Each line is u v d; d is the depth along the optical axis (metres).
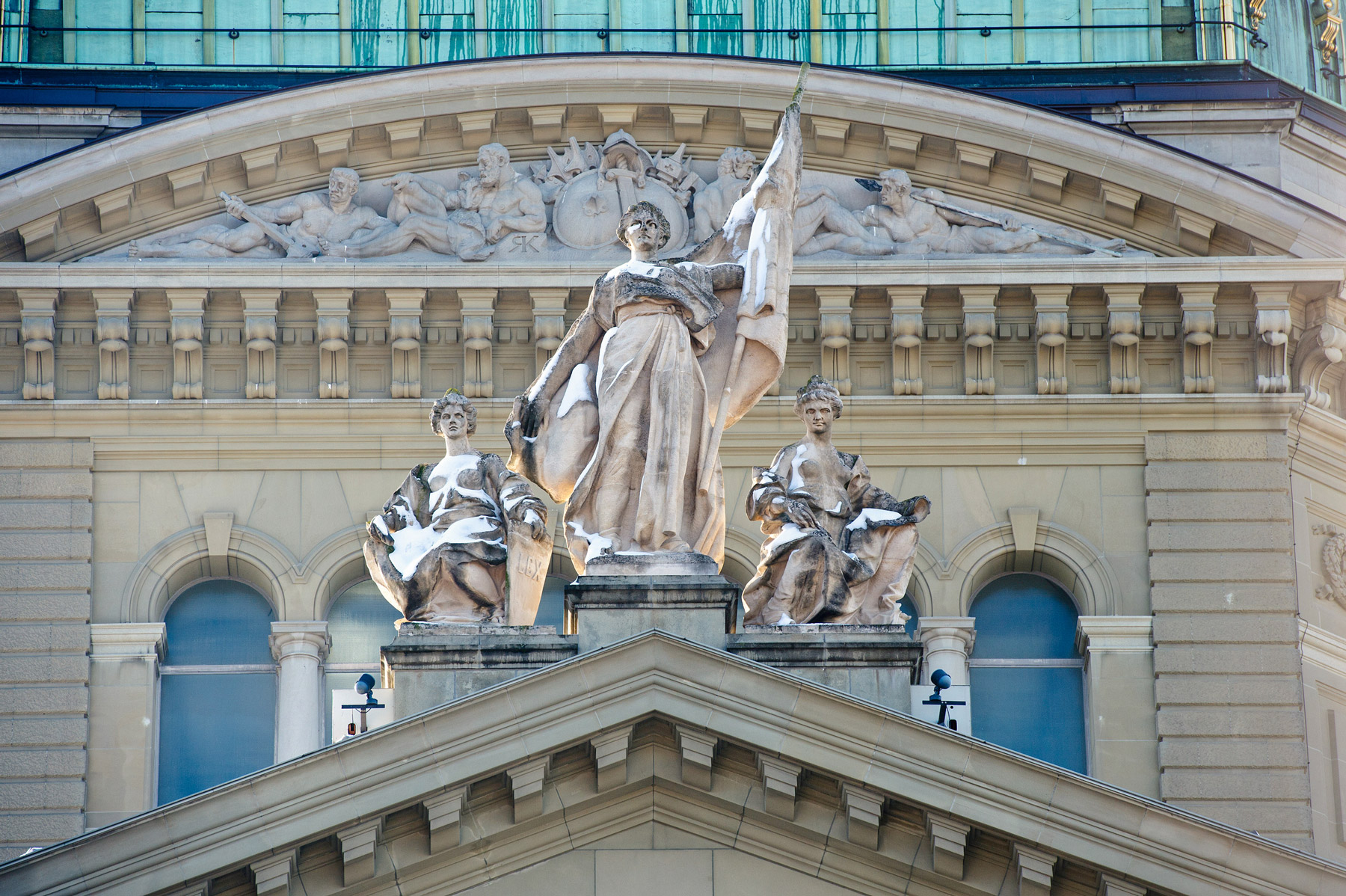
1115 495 80.06
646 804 53.62
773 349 57.78
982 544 79.56
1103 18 87.25
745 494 79.62
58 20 86.38
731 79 81.81
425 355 80.88
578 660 53.09
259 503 79.94
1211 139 84.50
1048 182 81.75
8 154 83.69
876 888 53.28
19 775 76.88
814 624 55.81
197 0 87.06
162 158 81.25
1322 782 78.38
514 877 53.25
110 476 80.00
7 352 80.69
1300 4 90.75
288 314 80.88
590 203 81.75
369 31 87.31
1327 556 80.69
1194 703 78.00
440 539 56.75
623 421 56.75
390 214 81.94
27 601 78.62
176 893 52.06
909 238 81.56
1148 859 52.59
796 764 52.94
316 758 52.47
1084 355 81.06
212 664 79.00
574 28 87.69
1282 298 80.69
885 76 81.75
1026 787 52.75
